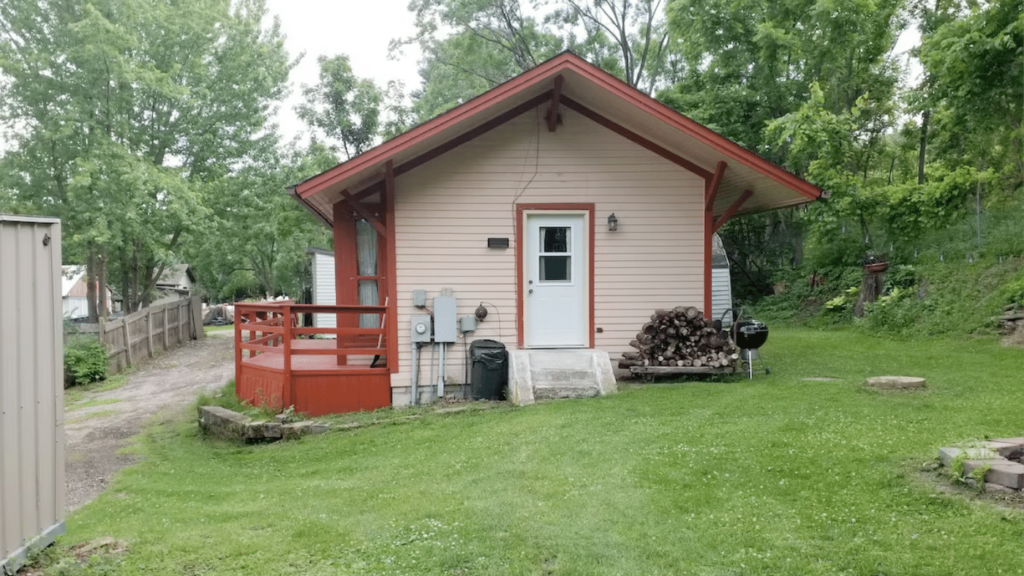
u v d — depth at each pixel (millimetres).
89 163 15047
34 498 3871
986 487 4176
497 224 9414
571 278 9570
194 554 3912
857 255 17828
